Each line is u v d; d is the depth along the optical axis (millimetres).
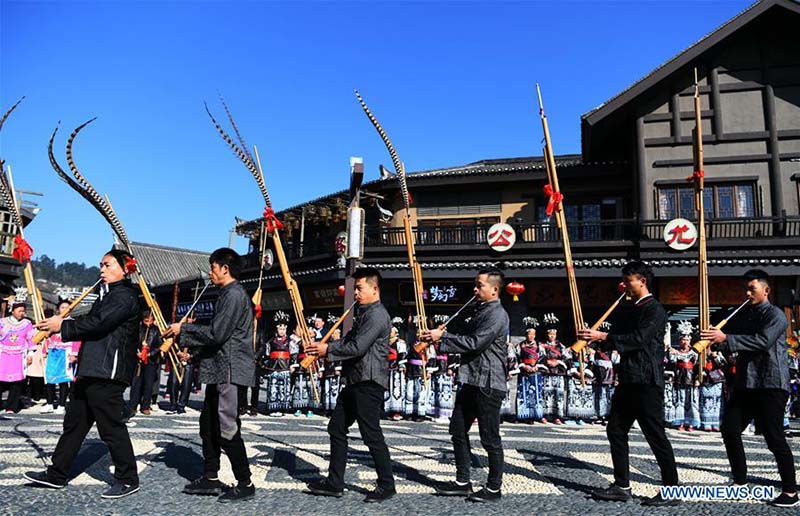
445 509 3902
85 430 4254
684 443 7570
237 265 4234
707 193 14734
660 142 15062
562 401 10070
